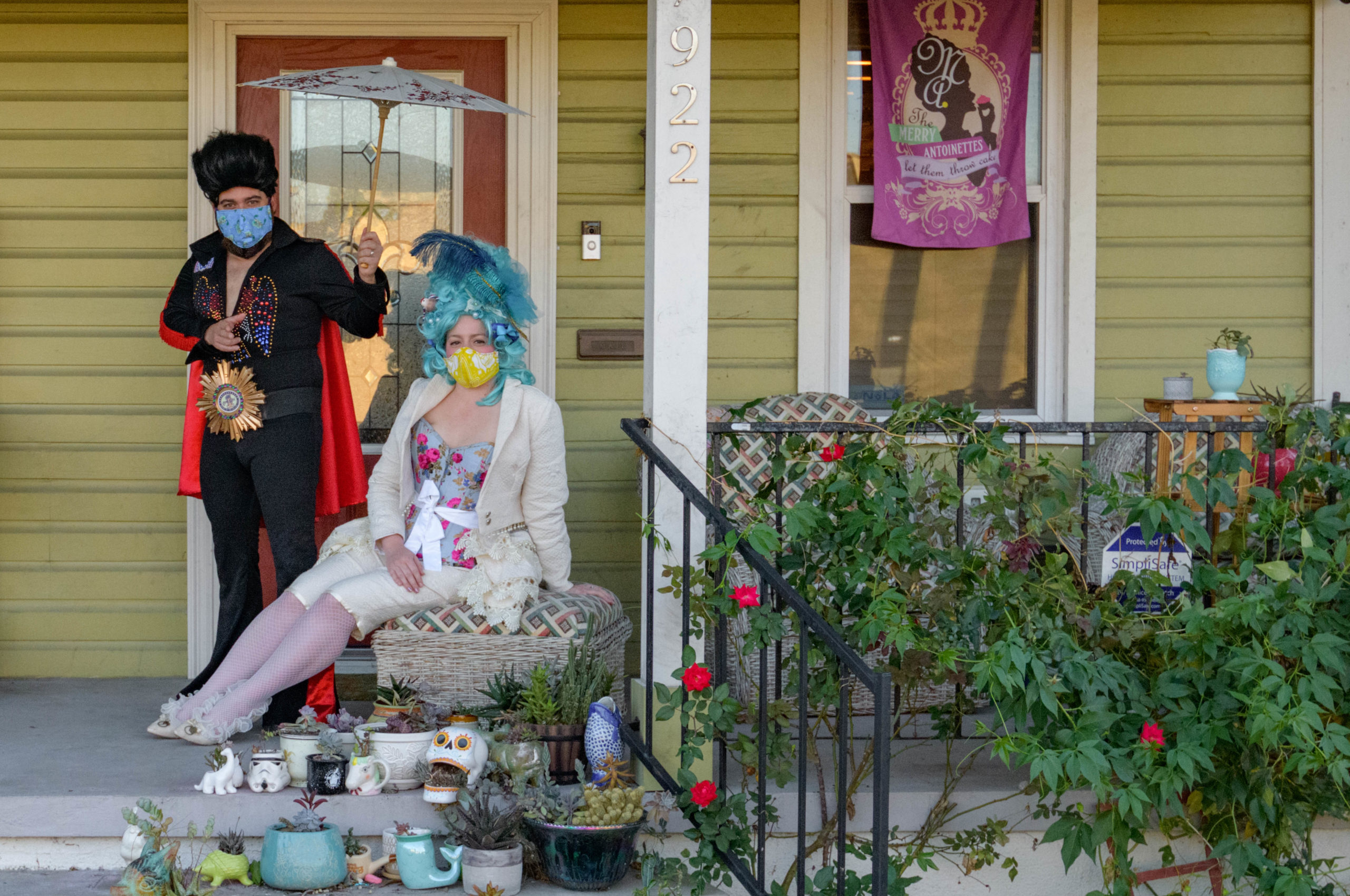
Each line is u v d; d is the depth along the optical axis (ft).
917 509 11.19
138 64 15.37
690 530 10.33
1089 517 13.80
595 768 10.37
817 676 10.54
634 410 15.67
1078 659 9.75
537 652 11.64
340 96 12.66
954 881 10.92
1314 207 15.88
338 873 9.56
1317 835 10.94
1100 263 15.89
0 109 15.34
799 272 15.67
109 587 15.42
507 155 15.64
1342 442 10.62
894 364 15.99
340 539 12.44
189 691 12.77
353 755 10.36
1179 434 13.66
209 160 12.26
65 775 10.66
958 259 15.99
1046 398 15.96
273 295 12.51
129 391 15.48
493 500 11.89
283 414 12.53
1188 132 15.89
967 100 15.64
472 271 12.00
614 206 15.62
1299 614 9.78
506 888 9.53
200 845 10.02
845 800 9.40
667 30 10.66
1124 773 9.51
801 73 15.58
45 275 15.40
